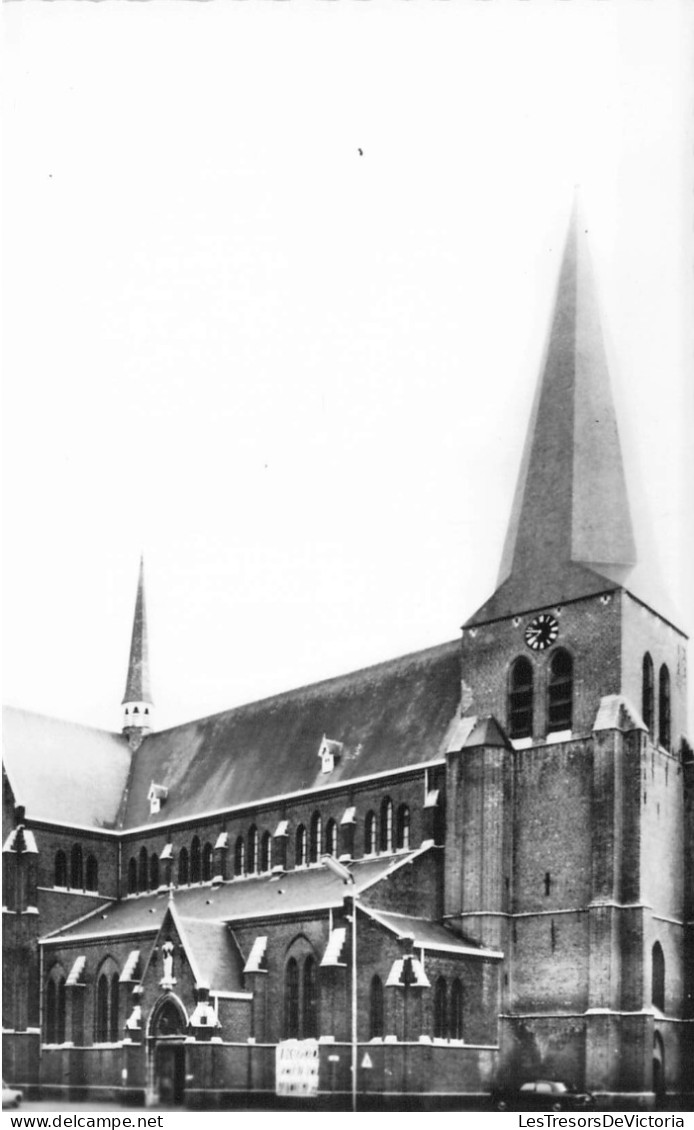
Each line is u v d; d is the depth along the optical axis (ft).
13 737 343.46
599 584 245.65
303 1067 240.12
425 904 250.37
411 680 293.02
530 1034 233.76
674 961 234.99
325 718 307.78
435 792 259.39
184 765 343.67
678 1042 232.32
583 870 234.38
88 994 298.76
